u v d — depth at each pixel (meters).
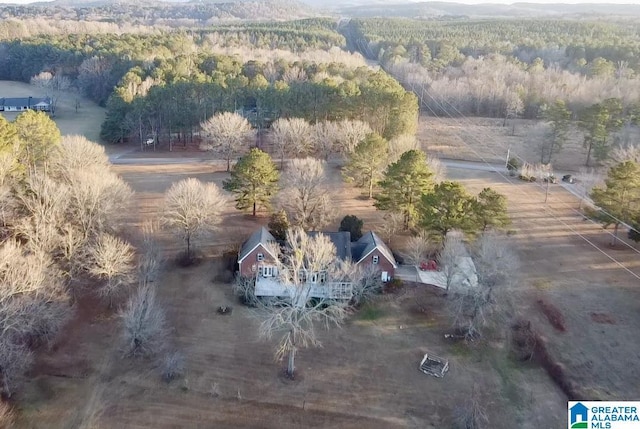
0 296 40.50
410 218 67.88
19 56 184.12
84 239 53.25
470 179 95.25
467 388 44.78
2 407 39.06
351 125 93.94
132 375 44.72
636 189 65.81
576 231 74.44
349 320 52.81
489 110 148.12
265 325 48.28
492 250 51.97
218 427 40.16
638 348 50.16
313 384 44.59
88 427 39.50
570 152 114.00
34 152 74.88
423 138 121.75
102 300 53.97
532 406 43.16
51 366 45.03
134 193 79.25
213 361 46.72
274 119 108.81
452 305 52.09
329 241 56.00
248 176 69.94
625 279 61.78
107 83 149.00
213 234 68.44
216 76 121.25
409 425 40.81
